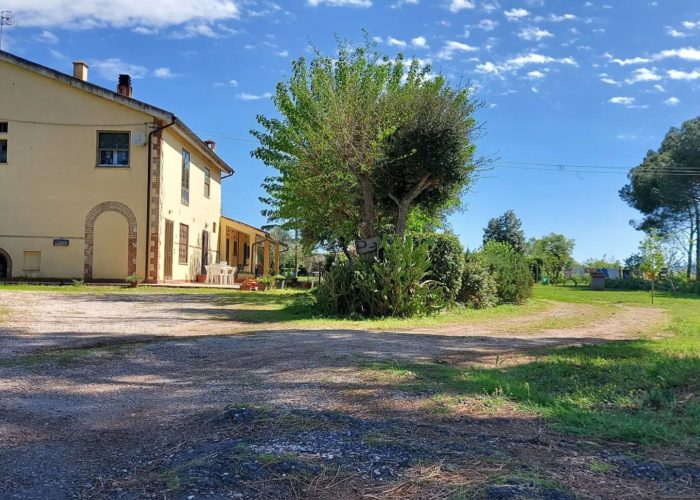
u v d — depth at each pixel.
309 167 17.72
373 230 16.48
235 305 15.86
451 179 16.22
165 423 4.38
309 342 8.61
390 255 13.60
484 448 3.62
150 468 3.40
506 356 7.72
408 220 20.41
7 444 3.86
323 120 16.81
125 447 3.82
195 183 26.67
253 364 6.80
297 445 3.64
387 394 5.14
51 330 9.60
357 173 16.11
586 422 4.24
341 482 3.09
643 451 3.70
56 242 21.48
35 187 21.62
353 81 16.62
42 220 21.58
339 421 4.20
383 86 16.88
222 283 26.19
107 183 21.62
